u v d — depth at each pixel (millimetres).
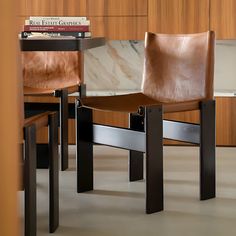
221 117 4688
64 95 3818
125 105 3162
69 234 2576
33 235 2322
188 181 3545
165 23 4691
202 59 3127
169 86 3285
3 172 871
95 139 3188
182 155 4336
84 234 2578
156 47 3354
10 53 887
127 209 2973
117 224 2730
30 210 2270
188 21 4676
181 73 3234
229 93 4734
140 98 3330
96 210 2955
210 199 3146
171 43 3301
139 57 5172
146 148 2844
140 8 4699
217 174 3723
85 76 5223
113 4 4715
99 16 4727
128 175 3705
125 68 5191
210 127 3107
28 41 2674
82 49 2709
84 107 3182
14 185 924
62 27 3555
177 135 3209
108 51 5191
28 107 4102
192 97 3180
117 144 3027
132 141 2936
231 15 4648
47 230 2621
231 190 3330
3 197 873
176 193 3264
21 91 1985
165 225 2715
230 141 4703
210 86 3111
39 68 4191
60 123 3834
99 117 4770
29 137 2205
